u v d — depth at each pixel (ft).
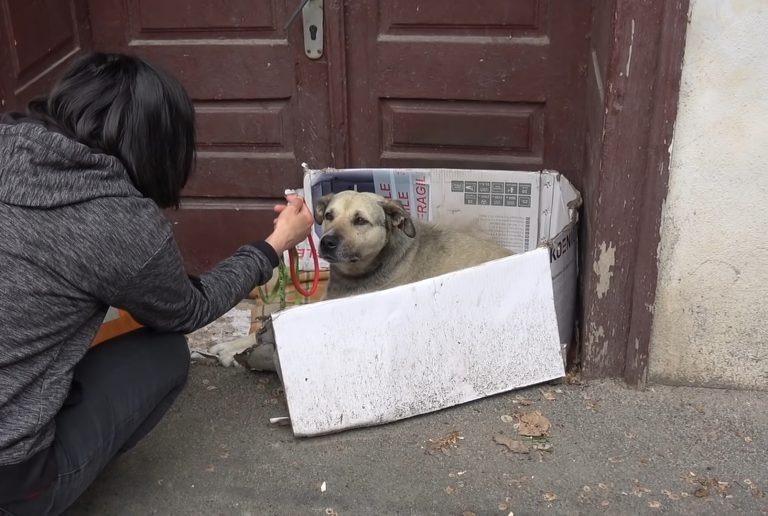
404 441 9.00
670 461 8.57
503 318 9.48
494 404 9.61
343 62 11.59
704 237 9.09
